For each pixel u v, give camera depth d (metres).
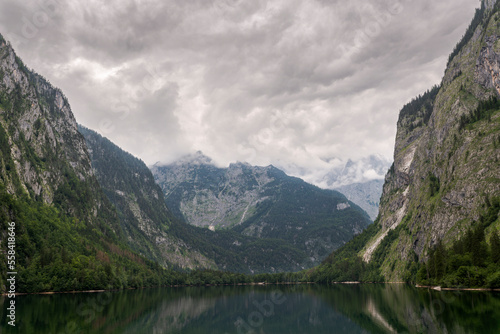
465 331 80.69
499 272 147.50
